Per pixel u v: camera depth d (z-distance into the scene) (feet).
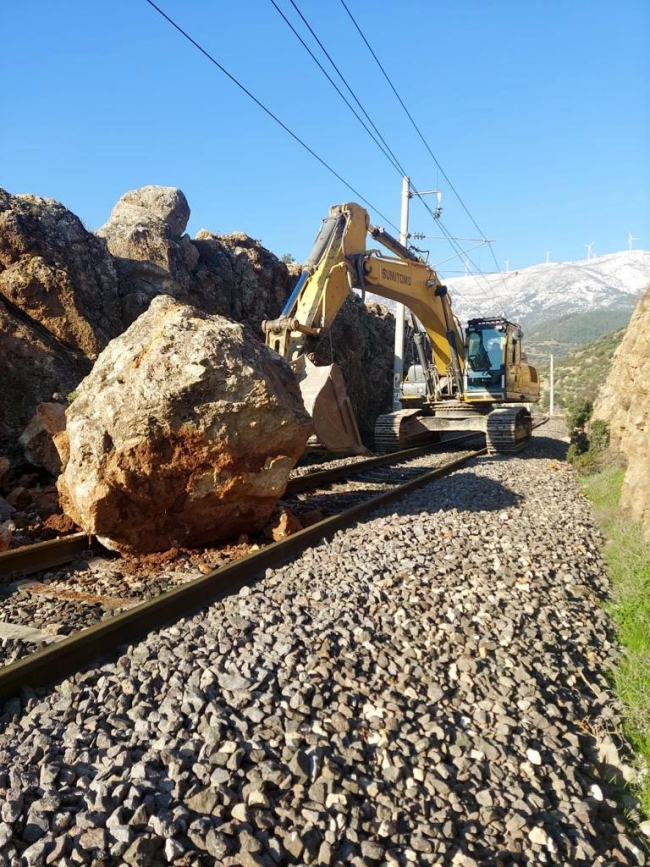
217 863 8.96
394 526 28.07
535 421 142.20
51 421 41.50
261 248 83.82
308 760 11.11
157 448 24.43
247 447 26.00
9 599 20.57
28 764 10.78
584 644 18.25
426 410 75.92
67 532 28.96
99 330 53.57
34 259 51.49
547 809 11.09
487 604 19.31
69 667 14.52
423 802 10.66
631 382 53.42
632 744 13.89
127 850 8.91
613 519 32.12
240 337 26.63
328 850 9.35
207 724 11.93
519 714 13.78
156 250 63.72
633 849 10.73
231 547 27.22
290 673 14.10
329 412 52.95
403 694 13.92
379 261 60.80
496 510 33.94
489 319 70.79
